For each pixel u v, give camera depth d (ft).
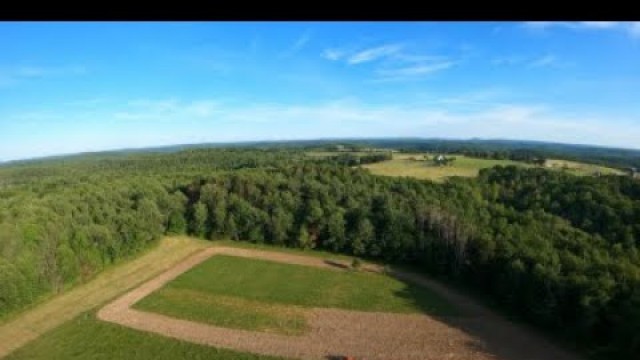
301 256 290.15
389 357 172.14
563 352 175.42
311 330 192.95
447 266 255.91
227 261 277.85
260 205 320.91
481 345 180.65
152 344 180.75
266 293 230.68
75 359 170.50
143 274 254.47
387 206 293.23
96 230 254.47
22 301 205.36
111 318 201.77
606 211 262.26
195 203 325.42
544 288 192.85
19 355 173.47
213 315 205.98
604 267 193.98
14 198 283.79
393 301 222.89
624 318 169.07
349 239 291.17
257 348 177.99
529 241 234.17
